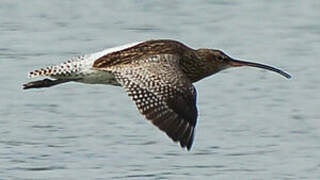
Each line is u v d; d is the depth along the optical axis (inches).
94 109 775.1
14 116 758.5
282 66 899.4
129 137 716.7
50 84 497.4
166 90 442.9
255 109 784.9
